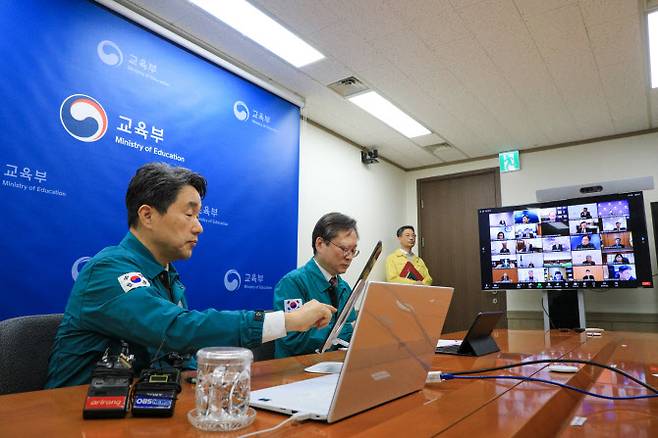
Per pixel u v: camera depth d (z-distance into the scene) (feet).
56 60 7.25
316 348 5.31
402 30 9.06
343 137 15.15
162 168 3.74
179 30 9.29
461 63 10.28
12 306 6.49
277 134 11.41
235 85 10.40
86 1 7.76
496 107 12.59
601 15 8.45
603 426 2.21
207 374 2.03
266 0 8.27
